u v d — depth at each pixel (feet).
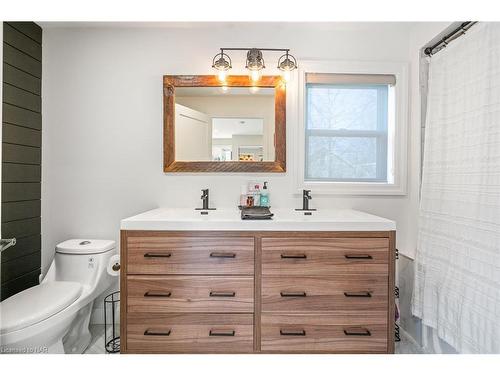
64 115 6.66
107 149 6.69
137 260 4.99
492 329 4.18
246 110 6.62
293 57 6.29
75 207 6.72
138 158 6.70
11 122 5.84
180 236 4.99
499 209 4.14
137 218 5.23
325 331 5.02
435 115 5.58
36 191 6.57
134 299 5.00
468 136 4.74
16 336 4.20
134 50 6.63
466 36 4.85
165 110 6.55
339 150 6.81
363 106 6.79
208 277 5.00
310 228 5.00
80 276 5.99
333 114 6.79
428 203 5.62
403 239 6.77
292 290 5.01
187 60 6.64
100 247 6.12
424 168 5.77
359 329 5.02
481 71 4.51
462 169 4.83
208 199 6.70
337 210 6.61
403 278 6.52
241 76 6.55
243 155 6.65
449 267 5.02
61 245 6.20
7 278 5.85
